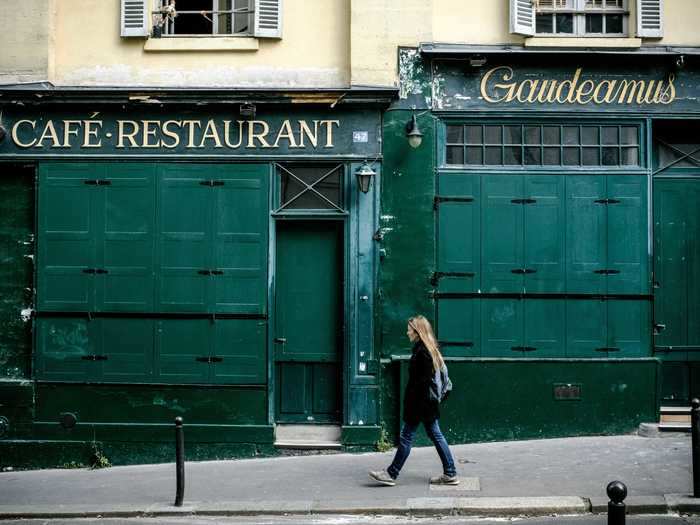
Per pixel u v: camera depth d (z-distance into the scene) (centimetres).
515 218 1212
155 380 1209
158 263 1214
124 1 1224
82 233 1218
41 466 1207
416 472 1046
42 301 1216
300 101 1200
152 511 934
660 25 1212
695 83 1217
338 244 1224
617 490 601
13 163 1223
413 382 974
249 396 1204
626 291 1209
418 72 1211
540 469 1032
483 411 1187
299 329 1221
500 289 1207
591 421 1189
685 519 865
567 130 1221
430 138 1209
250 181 1213
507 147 1220
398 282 1202
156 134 1217
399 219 1205
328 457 1169
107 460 1205
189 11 1250
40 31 1216
